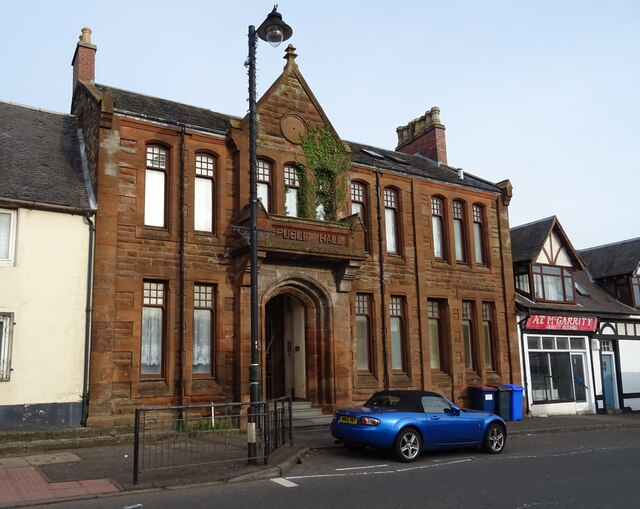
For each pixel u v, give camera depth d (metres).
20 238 13.70
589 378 24.36
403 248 20.34
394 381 19.22
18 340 13.30
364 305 19.41
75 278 14.19
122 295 14.73
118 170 15.14
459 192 22.31
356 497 8.58
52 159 15.82
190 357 15.41
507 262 23.02
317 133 18.58
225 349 15.95
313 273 17.45
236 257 16.39
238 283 16.22
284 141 17.83
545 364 23.38
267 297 16.66
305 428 15.96
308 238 16.75
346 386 17.50
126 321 14.67
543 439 16.03
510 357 22.27
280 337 19.36
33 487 8.97
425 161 25.38
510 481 9.84
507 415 20.58
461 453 13.09
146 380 14.84
